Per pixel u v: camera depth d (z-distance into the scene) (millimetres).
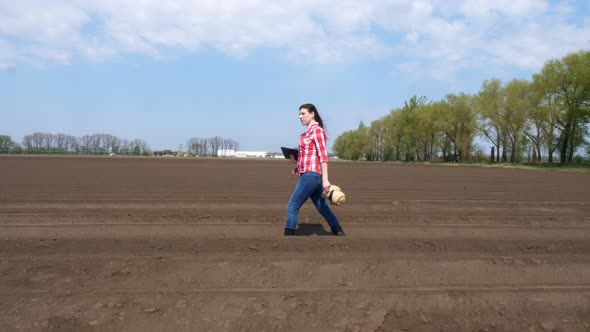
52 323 3408
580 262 4840
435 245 5594
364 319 3553
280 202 10164
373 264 4605
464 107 55656
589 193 13750
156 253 5078
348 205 9859
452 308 3752
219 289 4105
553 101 44656
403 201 10703
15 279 4172
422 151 71250
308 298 3832
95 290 3990
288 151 6062
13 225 6504
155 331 3363
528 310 3742
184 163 36406
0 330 3311
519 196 12516
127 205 9359
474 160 60156
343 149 108562
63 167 25438
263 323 3467
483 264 4695
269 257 4773
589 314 3715
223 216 7863
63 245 5320
